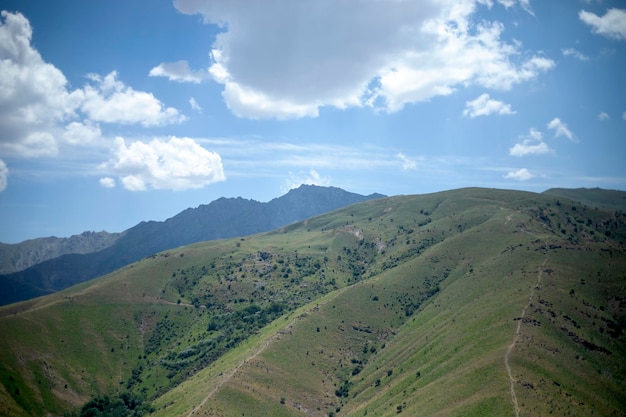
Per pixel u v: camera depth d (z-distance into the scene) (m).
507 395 164.25
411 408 186.62
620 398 181.38
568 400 166.38
